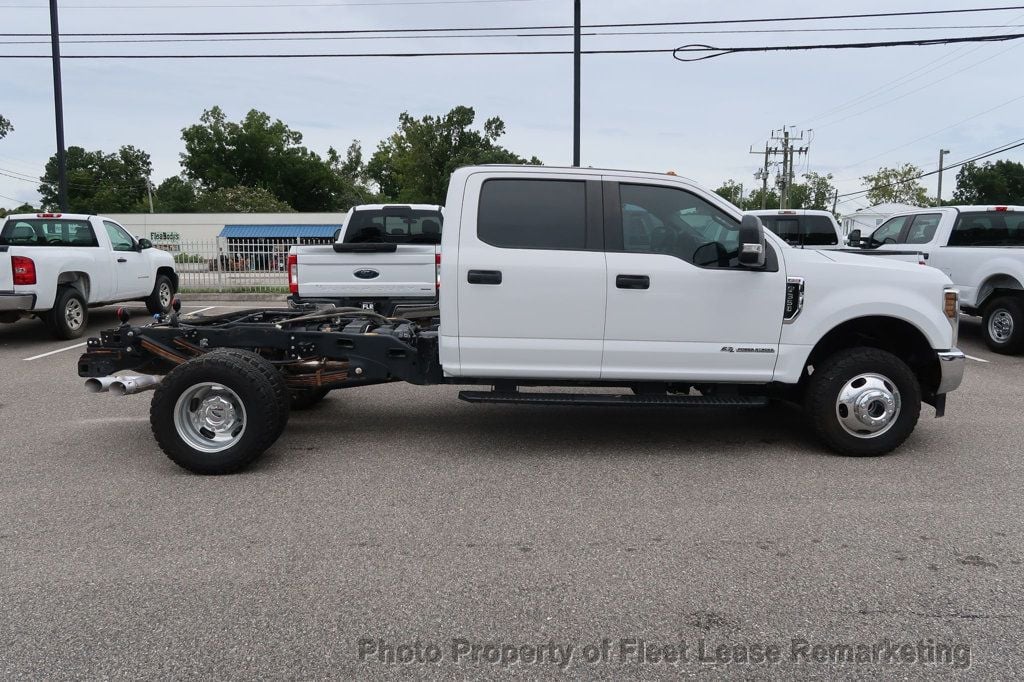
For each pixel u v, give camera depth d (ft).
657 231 17.63
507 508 14.92
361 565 12.38
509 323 17.37
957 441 19.69
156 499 15.42
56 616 10.75
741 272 17.42
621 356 17.51
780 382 18.56
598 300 17.29
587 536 13.53
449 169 221.46
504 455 18.48
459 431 20.76
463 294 17.30
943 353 18.08
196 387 16.65
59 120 59.36
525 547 13.08
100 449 19.08
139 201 314.35
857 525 14.01
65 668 9.52
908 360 19.07
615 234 17.48
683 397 17.80
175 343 18.56
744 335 17.60
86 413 22.93
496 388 18.21
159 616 10.76
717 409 23.41
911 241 39.37
